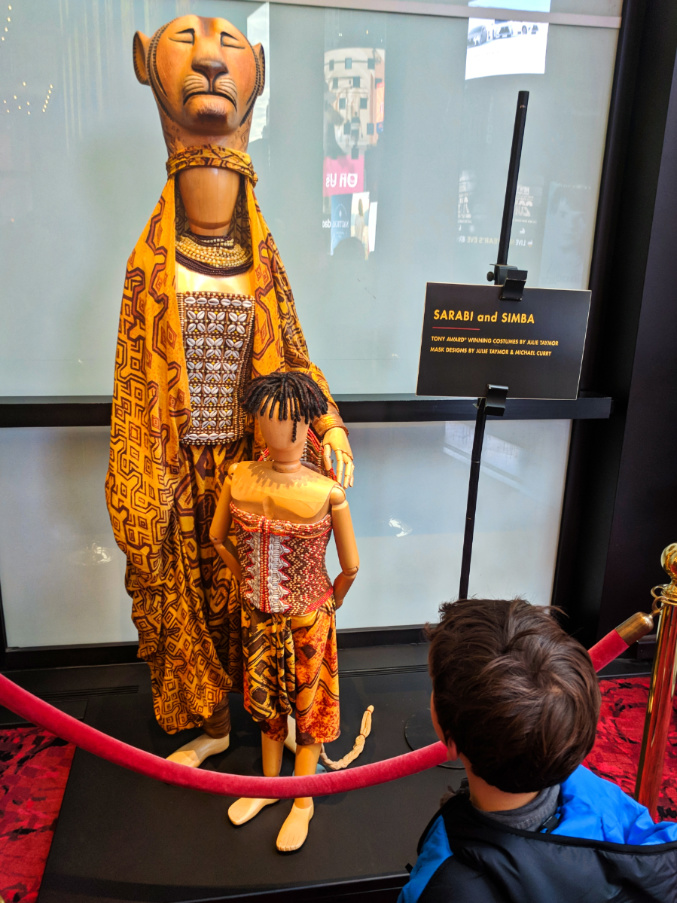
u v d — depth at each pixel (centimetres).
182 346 149
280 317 161
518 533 250
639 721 210
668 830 72
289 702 152
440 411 214
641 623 121
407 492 238
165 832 159
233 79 140
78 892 143
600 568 235
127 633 235
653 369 212
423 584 252
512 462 240
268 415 128
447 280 219
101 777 176
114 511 158
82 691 213
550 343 162
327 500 136
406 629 249
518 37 199
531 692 63
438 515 243
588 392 227
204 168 144
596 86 206
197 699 169
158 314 147
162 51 138
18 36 178
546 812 73
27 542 219
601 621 238
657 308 206
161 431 153
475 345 161
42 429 209
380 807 169
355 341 221
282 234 207
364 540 242
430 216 212
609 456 226
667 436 220
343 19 191
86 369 207
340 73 195
